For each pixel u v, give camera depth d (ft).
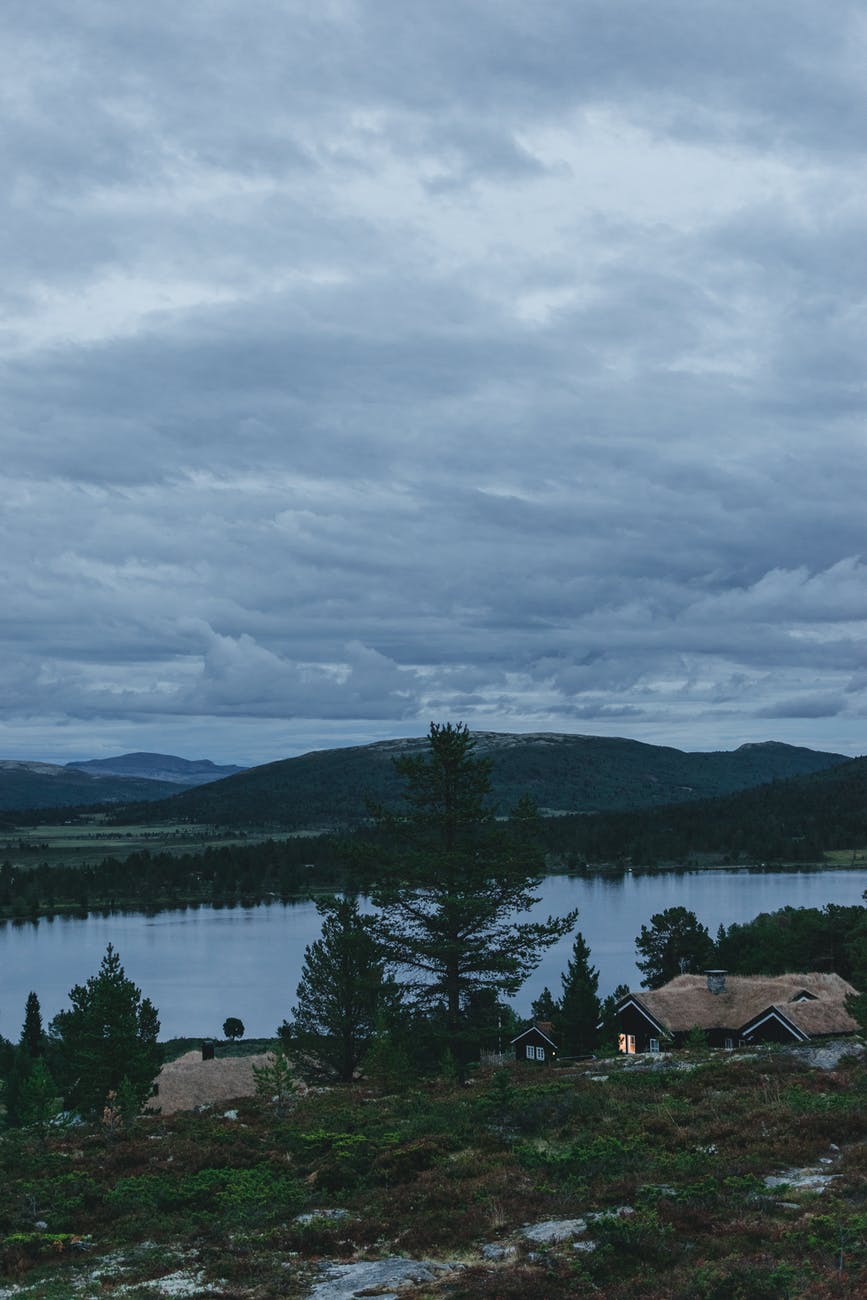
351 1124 91.09
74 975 525.75
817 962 321.73
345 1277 54.08
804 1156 67.21
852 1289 43.52
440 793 156.97
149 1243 64.44
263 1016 391.45
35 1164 87.45
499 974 151.94
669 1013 194.18
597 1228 54.13
